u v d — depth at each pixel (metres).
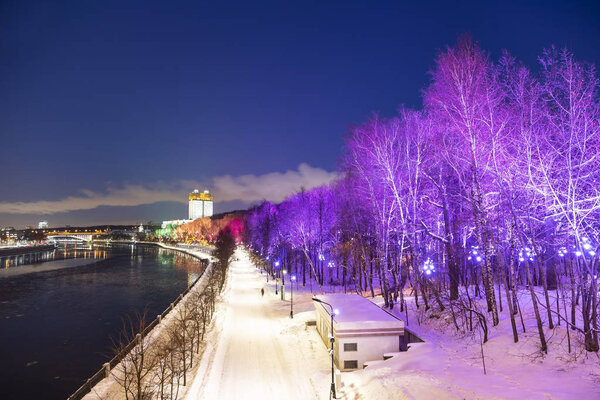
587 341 22.00
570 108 21.72
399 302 43.53
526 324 27.64
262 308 54.75
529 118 24.34
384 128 38.81
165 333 44.50
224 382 28.03
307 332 40.56
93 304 75.94
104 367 31.94
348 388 25.56
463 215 38.97
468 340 28.36
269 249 95.81
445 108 27.34
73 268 144.50
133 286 99.38
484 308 33.16
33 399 33.59
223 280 80.62
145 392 27.34
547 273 34.81
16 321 61.81
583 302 22.30
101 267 147.88
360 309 35.16
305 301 58.66
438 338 31.09
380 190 42.31
